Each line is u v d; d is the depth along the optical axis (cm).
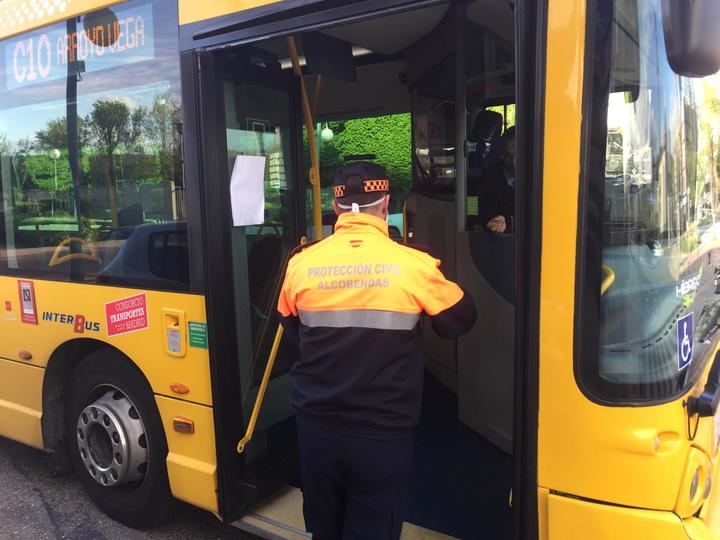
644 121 178
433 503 299
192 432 276
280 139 315
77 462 337
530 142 181
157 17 268
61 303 320
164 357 281
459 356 379
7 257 349
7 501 352
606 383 178
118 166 291
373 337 188
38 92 322
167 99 269
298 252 215
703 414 186
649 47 176
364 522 198
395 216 547
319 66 319
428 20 344
